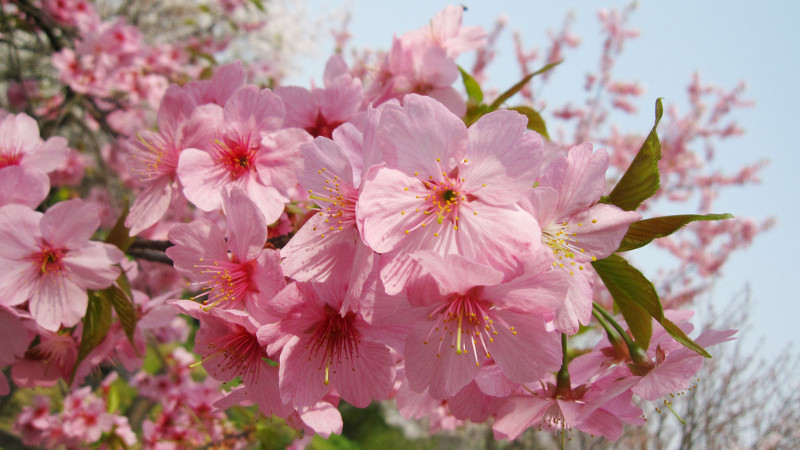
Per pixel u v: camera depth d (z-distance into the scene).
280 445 0.46
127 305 0.23
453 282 0.17
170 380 0.57
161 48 0.62
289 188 0.21
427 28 0.25
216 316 0.19
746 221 1.04
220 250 0.19
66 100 0.59
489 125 0.18
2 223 0.22
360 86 0.24
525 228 0.17
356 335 0.19
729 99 1.11
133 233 0.23
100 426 0.50
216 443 0.52
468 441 1.03
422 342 0.18
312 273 0.18
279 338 0.18
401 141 0.18
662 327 0.20
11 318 0.22
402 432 1.67
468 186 0.18
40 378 0.25
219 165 0.22
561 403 0.19
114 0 0.93
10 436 0.50
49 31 0.53
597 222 0.18
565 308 0.18
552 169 0.18
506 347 0.18
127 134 0.68
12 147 0.24
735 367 0.76
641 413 0.19
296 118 0.23
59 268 0.23
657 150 0.18
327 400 0.20
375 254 0.17
